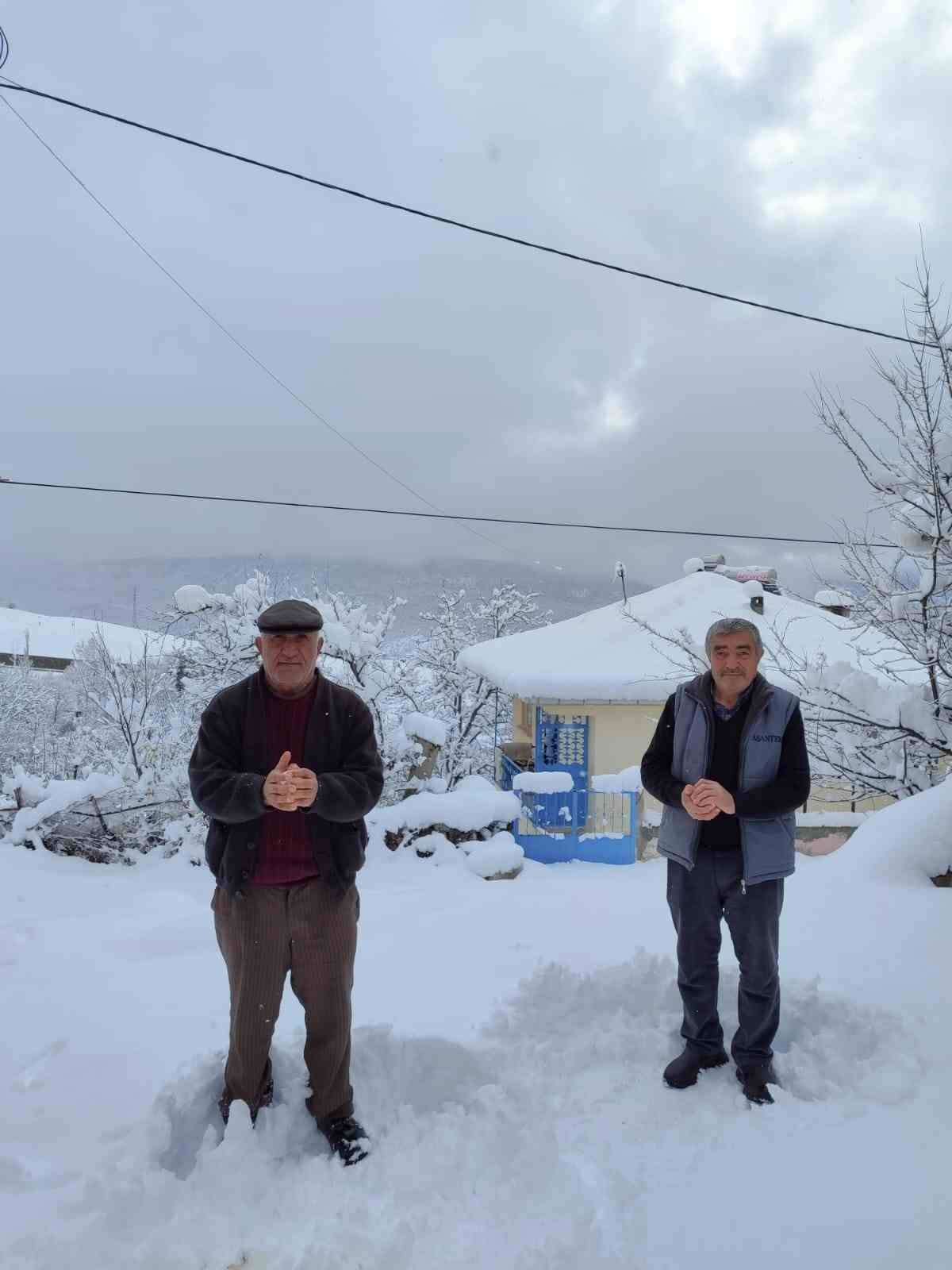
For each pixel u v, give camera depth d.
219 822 2.65
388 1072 3.01
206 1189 2.35
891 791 8.45
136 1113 2.72
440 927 4.57
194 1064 2.85
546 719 13.24
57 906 5.97
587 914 4.85
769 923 2.91
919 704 7.73
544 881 6.27
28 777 8.49
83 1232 2.15
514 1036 3.23
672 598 15.83
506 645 15.85
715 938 3.05
